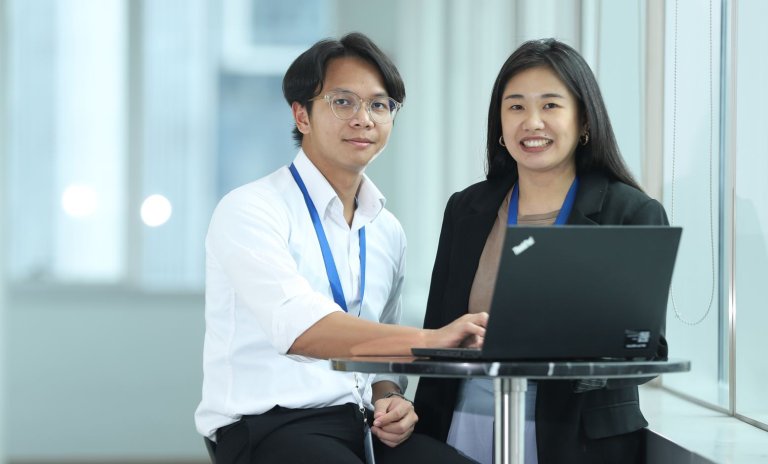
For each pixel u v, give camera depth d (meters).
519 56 4.63
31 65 12.65
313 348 4.38
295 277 4.57
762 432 4.94
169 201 12.77
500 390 3.84
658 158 6.13
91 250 12.71
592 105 4.61
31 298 12.45
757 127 4.92
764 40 4.83
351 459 4.49
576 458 4.60
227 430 4.80
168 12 12.77
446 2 10.12
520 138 4.60
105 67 12.73
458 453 4.70
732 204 5.20
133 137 12.72
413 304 10.80
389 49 12.49
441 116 10.34
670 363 3.66
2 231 9.23
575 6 6.94
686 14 5.73
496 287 3.55
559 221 4.64
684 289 5.89
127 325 12.50
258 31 12.89
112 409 12.47
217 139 12.87
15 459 12.37
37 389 12.40
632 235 3.62
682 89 5.78
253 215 4.74
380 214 5.36
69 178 12.69
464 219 4.92
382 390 5.23
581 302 3.64
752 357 5.10
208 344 4.98
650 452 4.90
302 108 5.05
